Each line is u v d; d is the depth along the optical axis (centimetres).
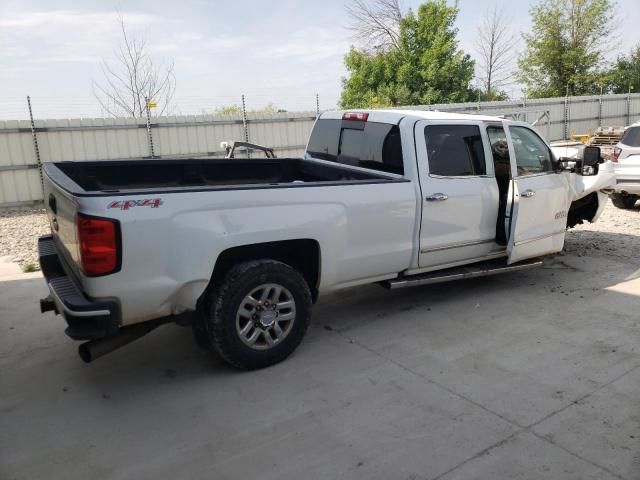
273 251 423
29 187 1343
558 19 3753
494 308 539
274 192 395
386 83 3142
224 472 296
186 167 549
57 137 1355
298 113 1689
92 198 330
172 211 352
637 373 399
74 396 382
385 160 507
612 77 3722
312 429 334
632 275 635
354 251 446
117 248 335
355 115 550
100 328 342
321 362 425
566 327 488
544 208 570
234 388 388
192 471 297
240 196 379
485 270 539
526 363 418
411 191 473
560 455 305
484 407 356
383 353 440
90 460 308
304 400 369
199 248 364
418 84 3078
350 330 490
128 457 311
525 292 586
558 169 596
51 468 302
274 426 339
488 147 531
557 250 610
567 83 3816
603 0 3659
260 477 291
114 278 339
